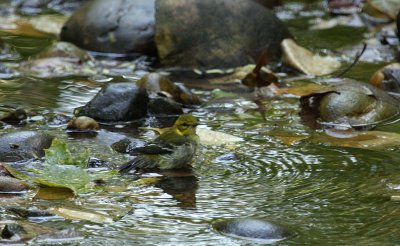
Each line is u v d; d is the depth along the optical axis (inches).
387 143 492.7
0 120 522.0
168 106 556.7
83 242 341.1
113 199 395.2
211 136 497.4
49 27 794.2
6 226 345.7
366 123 534.9
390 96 572.7
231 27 689.0
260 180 426.3
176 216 374.3
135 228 358.6
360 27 803.4
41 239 342.0
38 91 597.3
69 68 657.6
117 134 502.0
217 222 365.4
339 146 486.0
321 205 389.4
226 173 438.3
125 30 710.5
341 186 415.8
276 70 675.4
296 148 482.0
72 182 413.7
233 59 680.4
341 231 357.1
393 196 400.2
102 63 683.4
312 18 842.2
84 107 543.5
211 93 612.7
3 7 874.1
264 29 697.6
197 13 689.6
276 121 540.1
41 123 522.3
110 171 434.6
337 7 871.1
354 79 636.7
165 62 681.6
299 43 743.7
